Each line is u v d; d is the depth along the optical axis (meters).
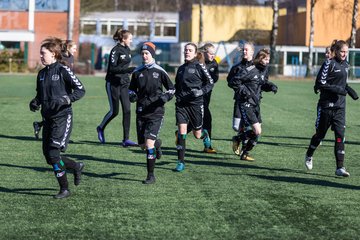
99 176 9.92
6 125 16.30
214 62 12.64
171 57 64.31
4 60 51.31
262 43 65.75
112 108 13.06
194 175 10.11
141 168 10.67
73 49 13.55
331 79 9.86
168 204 8.16
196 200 8.39
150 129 9.49
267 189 9.12
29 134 14.61
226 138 14.59
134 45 70.06
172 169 10.61
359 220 7.50
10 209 7.80
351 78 39.75
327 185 9.47
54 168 8.34
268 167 10.96
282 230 7.05
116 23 82.62
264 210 7.91
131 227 7.10
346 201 8.45
